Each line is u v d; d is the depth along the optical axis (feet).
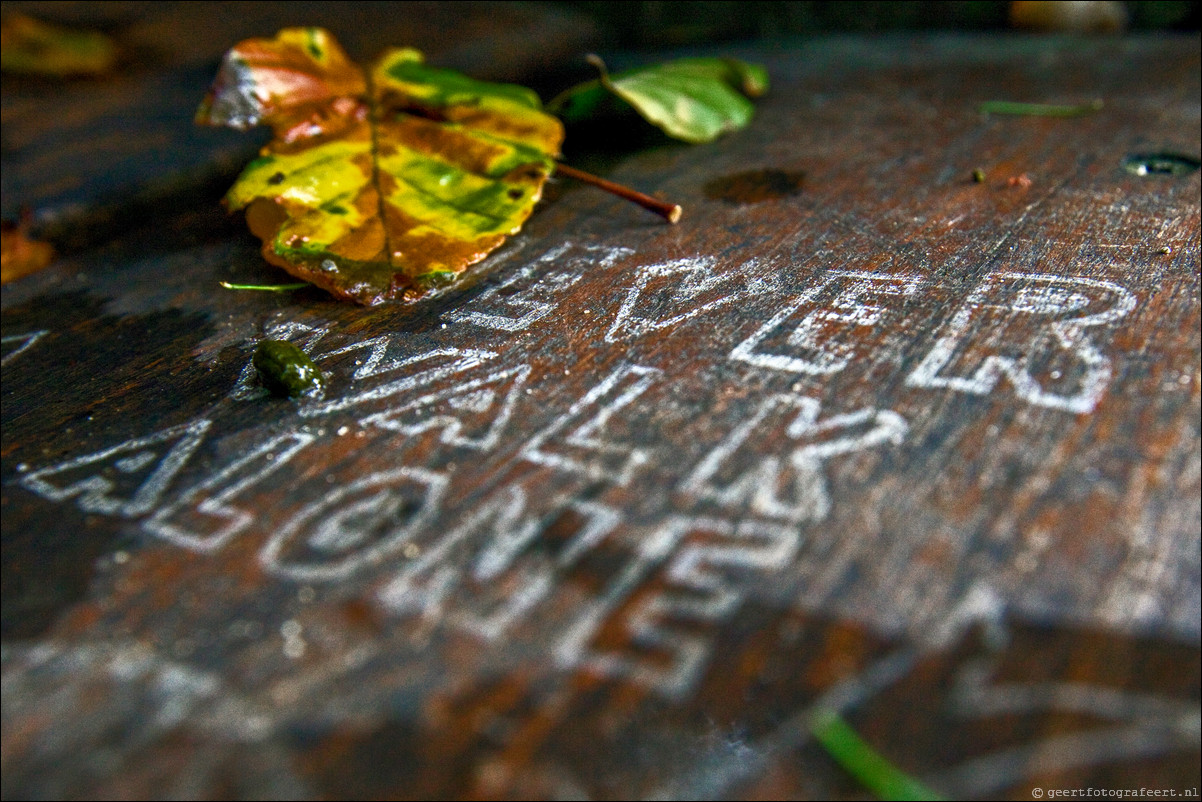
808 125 0.91
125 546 0.56
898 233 0.73
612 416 0.60
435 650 0.51
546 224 0.78
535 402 0.62
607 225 0.77
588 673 0.50
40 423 0.63
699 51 1.12
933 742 0.48
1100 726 0.48
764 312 0.66
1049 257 0.69
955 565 0.52
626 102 0.89
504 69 1.07
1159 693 0.49
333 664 0.51
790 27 1.22
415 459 0.59
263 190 0.75
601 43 1.17
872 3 1.24
